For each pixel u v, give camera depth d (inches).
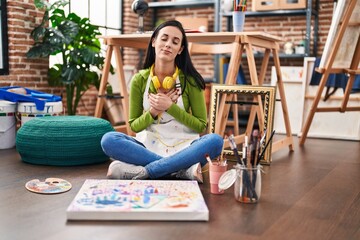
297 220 64.8
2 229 58.4
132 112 91.4
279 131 182.7
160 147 88.4
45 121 103.6
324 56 140.3
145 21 238.4
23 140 102.0
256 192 72.8
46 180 84.2
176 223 61.4
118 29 224.1
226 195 77.4
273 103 107.3
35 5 150.8
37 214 64.6
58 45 154.3
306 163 113.2
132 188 71.4
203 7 232.5
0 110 124.5
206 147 82.5
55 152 99.4
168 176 84.7
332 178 95.3
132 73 214.4
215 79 217.0
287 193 81.0
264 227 61.1
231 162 109.9
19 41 152.6
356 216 67.6
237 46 113.5
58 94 173.5
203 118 90.9
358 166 110.5
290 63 215.6
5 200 71.7
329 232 59.9
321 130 172.7
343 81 165.8
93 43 168.6
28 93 138.2
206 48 128.6
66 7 190.7
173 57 86.4
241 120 207.6
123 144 82.9
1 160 107.7
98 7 210.4
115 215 61.5
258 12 205.3
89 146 101.2
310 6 193.9
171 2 225.6
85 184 73.2
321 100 173.2
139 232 57.7
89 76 167.3
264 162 108.8
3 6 147.5
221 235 57.4
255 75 113.7
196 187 72.7
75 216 61.5
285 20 216.5
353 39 139.6
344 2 132.9
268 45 124.7
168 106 85.2
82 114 193.5
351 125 167.5
